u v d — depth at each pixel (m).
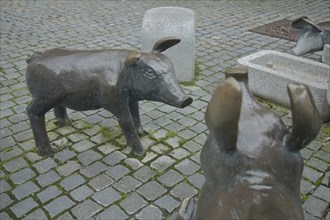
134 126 3.48
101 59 3.18
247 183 1.16
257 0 10.27
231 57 6.17
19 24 8.14
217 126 1.09
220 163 1.23
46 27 7.95
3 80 5.34
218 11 9.16
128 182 3.21
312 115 1.10
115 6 9.78
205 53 6.35
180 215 1.56
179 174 3.30
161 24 4.91
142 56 3.07
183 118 4.29
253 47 6.64
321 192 3.05
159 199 3.01
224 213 1.15
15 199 3.02
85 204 2.96
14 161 3.50
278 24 7.96
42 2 10.23
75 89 3.18
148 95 3.14
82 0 10.50
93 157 3.54
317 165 3.40
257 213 1.11
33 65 3.24
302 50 5.23
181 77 5.17
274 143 1.21
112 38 7.24
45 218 2.83
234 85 1.05
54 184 3.19
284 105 4.44
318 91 3.97
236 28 7.75
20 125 4.15
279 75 4.36
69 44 6.92
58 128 4.06
